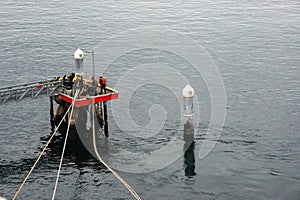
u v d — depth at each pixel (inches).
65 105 2583.7
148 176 2108.8
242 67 3523.6
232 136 2454.5
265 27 4645.7
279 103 2866.6
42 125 2618.1
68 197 1968.5
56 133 2516.0
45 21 4845.0
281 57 3745.1
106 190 2015.3
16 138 2479.1
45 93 2488.9
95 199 1955.0
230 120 2637.8
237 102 2891.2
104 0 5856.3
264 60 3676.2
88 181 2079.2
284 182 2047.2
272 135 2460.6
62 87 2512.3
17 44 4069.9
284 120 2632.9
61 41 4185.5
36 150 2353.6
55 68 3538.4
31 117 2719.0
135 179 2087.8
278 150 2309.3
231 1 5856.3
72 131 2516.0
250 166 2174.0
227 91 3065.9
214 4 5693.9
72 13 5201.8
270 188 2010.3
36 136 2495.1
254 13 5236.2
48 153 2320.4
